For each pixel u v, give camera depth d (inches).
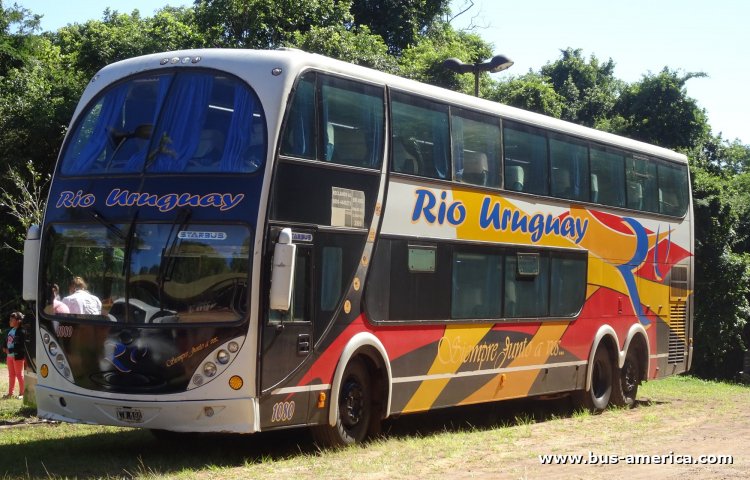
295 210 443.2
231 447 488.1
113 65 479.5
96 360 432.8
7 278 1322.6
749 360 1624.0
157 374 422.0
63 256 451.5
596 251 696.4
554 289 649.0
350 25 1510.8
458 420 652.1
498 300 592.1
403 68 1395.2
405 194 516.7
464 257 562.6
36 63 1512.1
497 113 600.4
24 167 1253.1
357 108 488.4
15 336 700.7
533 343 625.9
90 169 456.8
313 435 472.7
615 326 719.7
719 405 788.0
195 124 445.4
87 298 439.2
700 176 1510.8
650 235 770.2
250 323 418.6
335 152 470.9
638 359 759.1
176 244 428.5
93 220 444.5
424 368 528.4
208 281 423.2
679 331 815.1
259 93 440.5
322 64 468.1
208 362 418.6
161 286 426.3
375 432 502.0
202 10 1349.7
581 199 681.6
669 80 1728.6
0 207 1230.9
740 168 1967.3
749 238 1625.2
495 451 467.8
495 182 593.0
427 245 531.2
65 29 1801.2
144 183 440.5
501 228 596.4
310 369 450.3
